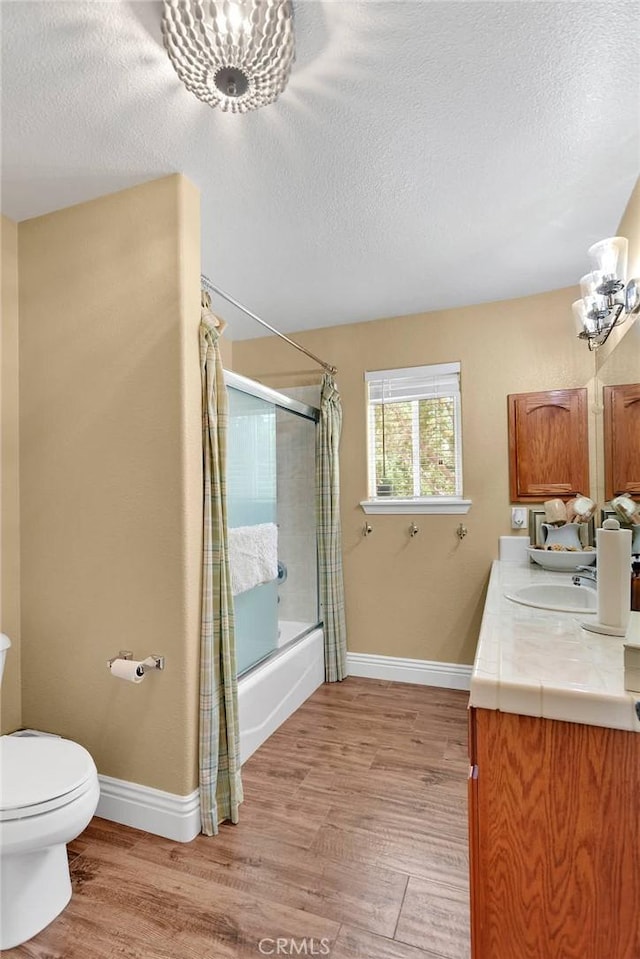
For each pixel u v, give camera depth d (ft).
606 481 6.77
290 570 10.77
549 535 8.24
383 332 10.34
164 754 5.56
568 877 3.01
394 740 7.58
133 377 5.86
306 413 10.18
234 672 5.89
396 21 3.73
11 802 4.03
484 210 6.39
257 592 8.20
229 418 7.45
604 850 2.94
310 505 10.64
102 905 4.50
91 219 6.13
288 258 7.66
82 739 6.04
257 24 3.27
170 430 5.65
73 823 4.27
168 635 5.60
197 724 5.61
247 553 7.76
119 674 5.43
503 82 4.33
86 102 4.48
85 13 3.60
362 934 4.14
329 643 10.09
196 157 5.33
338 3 3.55
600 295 5.77
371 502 10.22
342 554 10.57
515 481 9.25
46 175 5.62
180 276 5.63
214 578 5.82
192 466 5.69
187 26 3.33
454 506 9.64
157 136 4.97
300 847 5.22
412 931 4.16
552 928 3.04
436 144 5.14
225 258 7.65
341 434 10.66
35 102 4.47
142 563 5.76
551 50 4.02
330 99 4.50
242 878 4.79
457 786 6.33
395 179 5.74
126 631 5.83
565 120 4.80
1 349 6.36
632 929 2.88
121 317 5.94
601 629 4.17
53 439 6.33
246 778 6.57
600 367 7.44
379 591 10.28
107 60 4.03
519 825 3.10
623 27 3.79
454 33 3.85
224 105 3.96
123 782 5.74
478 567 9.53
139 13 3.60
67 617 6.18
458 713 8.54
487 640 4.00
